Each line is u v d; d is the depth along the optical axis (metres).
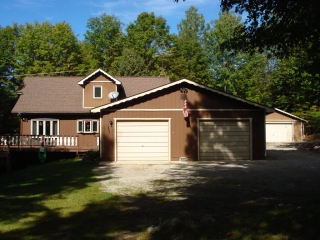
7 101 27.64
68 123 26.16
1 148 23.41
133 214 7.47
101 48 48.91
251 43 9.89
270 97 42.47
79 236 6.04
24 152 24.31
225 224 6.14
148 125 18.20
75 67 44.06
